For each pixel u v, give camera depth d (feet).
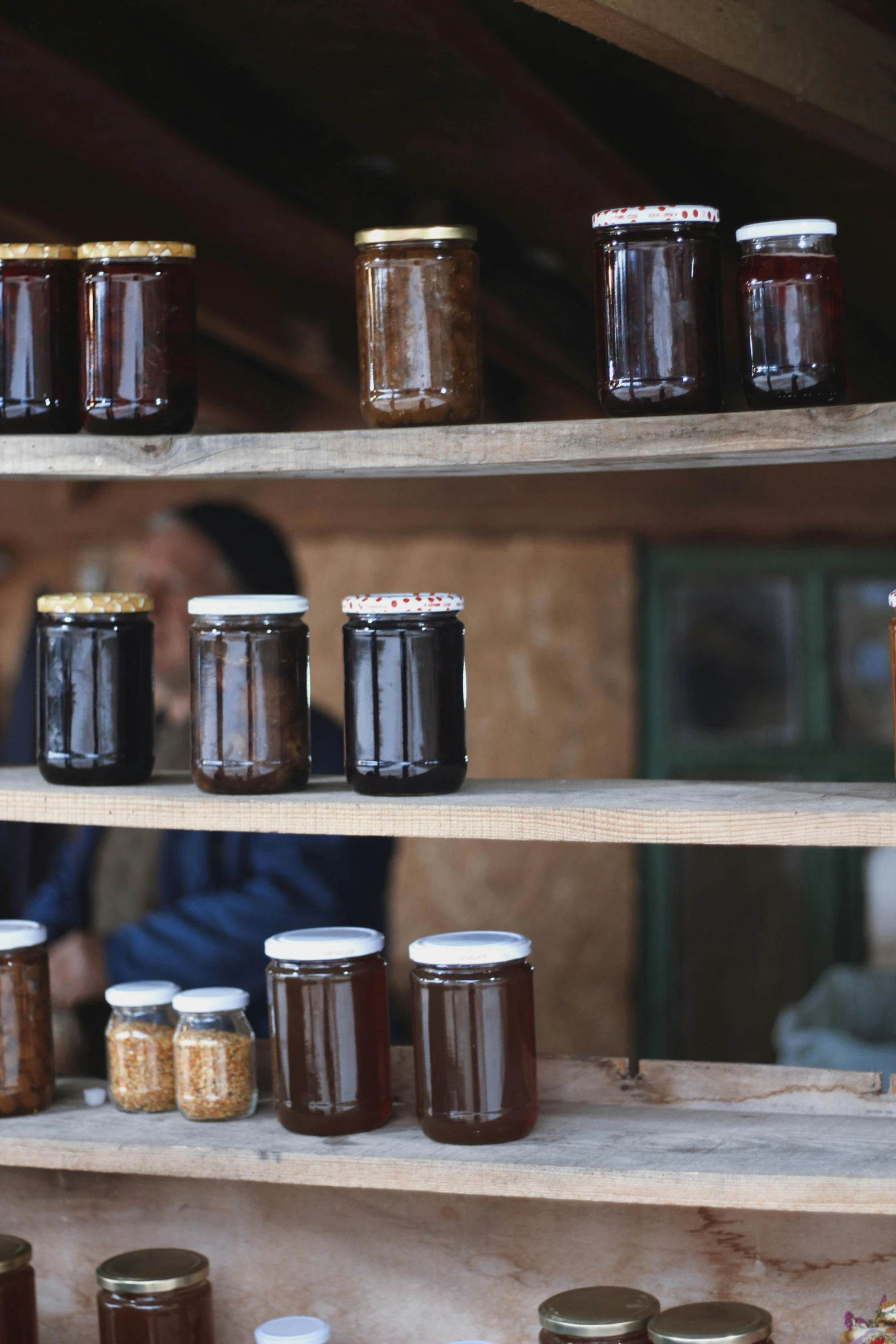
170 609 7.80
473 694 14.53
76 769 4.63
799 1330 4.50
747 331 3.96
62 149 8.11
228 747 4.42
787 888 14.47
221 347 12.07
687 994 14.62
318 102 7.49
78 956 6.85
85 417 4.43
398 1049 4.91
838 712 14.26
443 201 8.22
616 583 14.20
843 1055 10.27
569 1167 4.08
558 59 6.28
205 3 6.54
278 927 6.59
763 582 14.32
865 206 7.48
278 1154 4.32
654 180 7.26
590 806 4.09
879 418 3.78
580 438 4.00
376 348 4.19
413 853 14.70
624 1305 4.28
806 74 4.85
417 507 14.40
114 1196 5.09
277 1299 4.95
